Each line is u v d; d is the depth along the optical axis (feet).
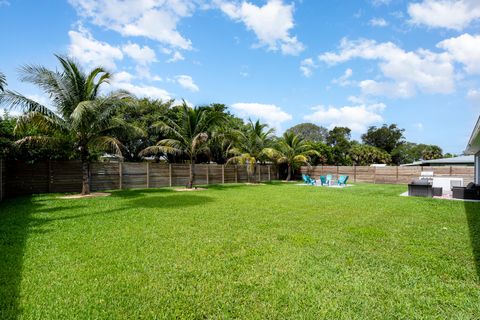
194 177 60.70
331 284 10.53
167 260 12.92
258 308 8.79
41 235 17.11
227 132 56.59
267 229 19.31
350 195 41.91
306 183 70.74
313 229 19.39
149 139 67.21
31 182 39.78
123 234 17.62
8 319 7.92
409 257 13.60
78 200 33.60
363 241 16.40
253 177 75.05
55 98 35.94
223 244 15.58
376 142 165.37
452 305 9.12
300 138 89.04
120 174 48.80
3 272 11.28
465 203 33.17
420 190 41.19
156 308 8.70
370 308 8.86
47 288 9.87
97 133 38.68
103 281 10.56
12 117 41.34
